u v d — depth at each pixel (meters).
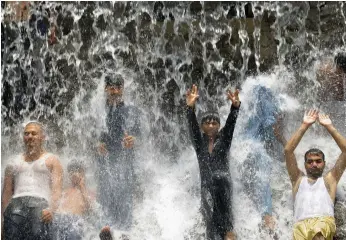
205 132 11.02
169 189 11.81
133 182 11.70
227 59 15.00
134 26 15.05
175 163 12.49
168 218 11.30
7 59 14.67
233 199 11.21
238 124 12.12
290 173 10.50
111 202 11.43
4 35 14.70
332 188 10.30
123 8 15.06
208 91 14.80
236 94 10.89
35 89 14.63
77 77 14.70
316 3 14.96
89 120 13.48
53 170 10.86
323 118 10.53
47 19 14.91
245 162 11.59
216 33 15.10
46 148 12.48
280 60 14.75
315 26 14.91
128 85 14.55
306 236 9.95
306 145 12.41
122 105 11.95
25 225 10.57
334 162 11.92
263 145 11.85
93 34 15.00
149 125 12.98
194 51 15.02
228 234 10.86
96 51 14.93
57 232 10.70
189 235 11.02
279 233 10.98
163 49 15.00
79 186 11.17
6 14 14.73
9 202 10.70
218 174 10.91
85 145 12.77
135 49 14.98
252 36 15.00
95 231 11.06
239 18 15.11
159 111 14.15
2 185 11.27
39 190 10.73
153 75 14.85
